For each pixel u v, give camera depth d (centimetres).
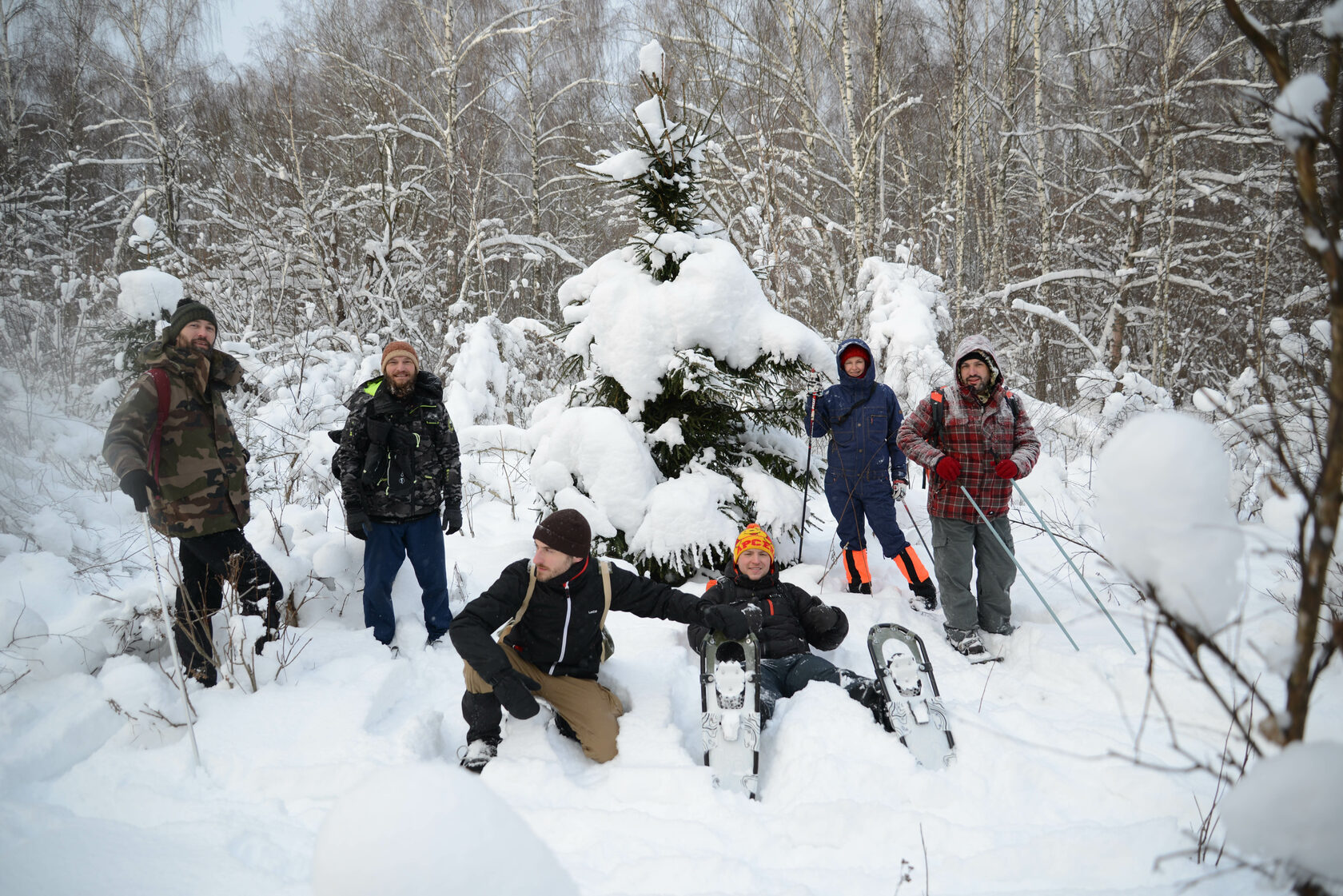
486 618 304
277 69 1628
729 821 260
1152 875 219
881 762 288
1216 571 119
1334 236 120
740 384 507
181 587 341
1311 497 127
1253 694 130
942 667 392
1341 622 125
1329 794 100
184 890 208
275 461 646
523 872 80
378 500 392
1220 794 257
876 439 489
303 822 257
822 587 507
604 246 1970
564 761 310
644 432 550
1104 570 493
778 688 364
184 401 333
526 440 592
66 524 445
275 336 1084
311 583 434
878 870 233
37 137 914
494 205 1881
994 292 1425
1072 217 1546
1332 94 119
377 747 300
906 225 1689
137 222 961
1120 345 1238
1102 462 129
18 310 573
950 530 416
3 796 258
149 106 1302
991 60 1652
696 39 1310
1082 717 324
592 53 1956
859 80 1520
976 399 419
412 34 1666
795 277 1191
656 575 513
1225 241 1246
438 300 1436
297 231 1235
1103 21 1533
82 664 334
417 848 76
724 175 1223
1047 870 226
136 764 283
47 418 559
